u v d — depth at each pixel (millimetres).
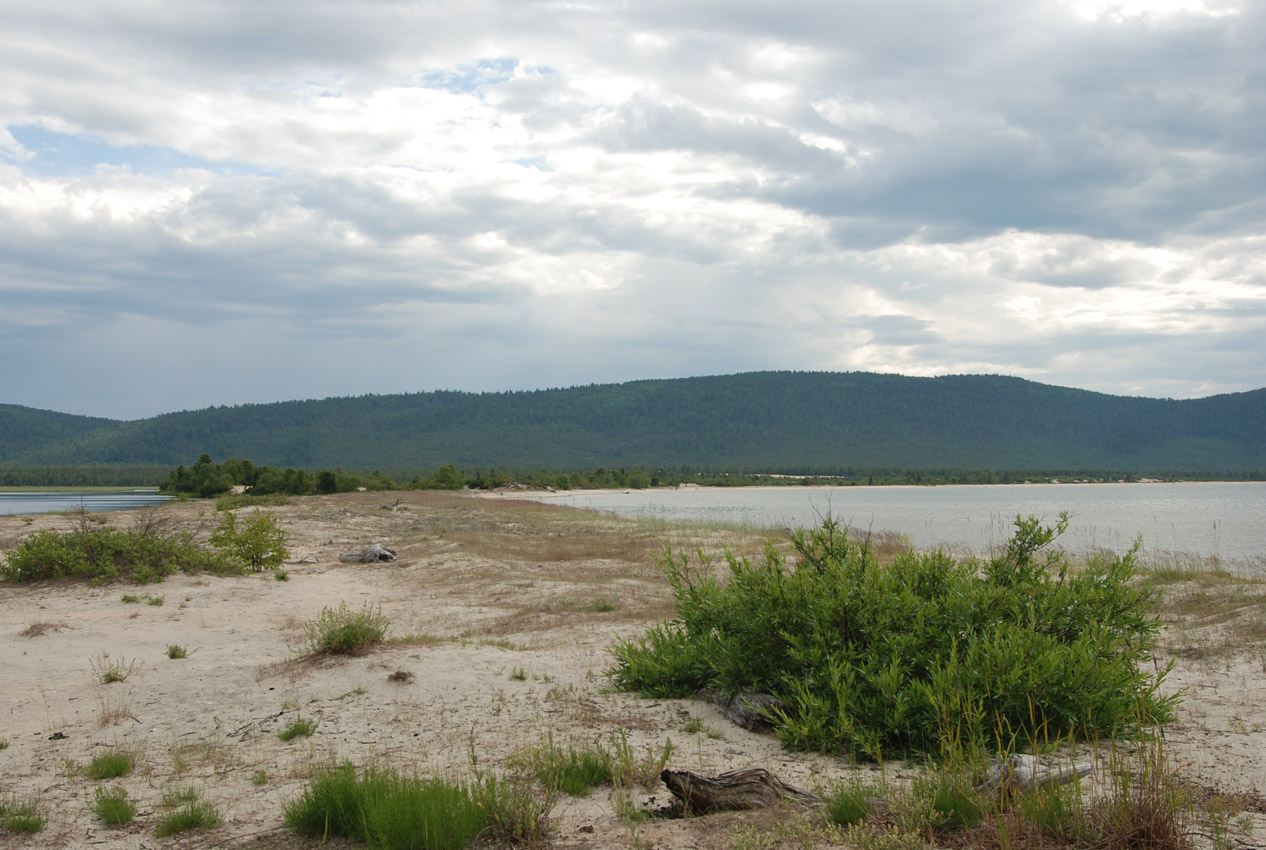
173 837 4676
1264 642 8867
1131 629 7133
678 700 7617
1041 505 74375
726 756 5941
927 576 7527
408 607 14000
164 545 17141
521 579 16797
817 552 7867
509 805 4633
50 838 4684
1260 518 50344
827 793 4969
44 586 15289
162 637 11227
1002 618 6855
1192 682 7641
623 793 5188
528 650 9875
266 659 9727
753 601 7203
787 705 6551
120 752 6438
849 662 6406
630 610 12695
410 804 4504
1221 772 5176
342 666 8875
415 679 8289
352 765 5426
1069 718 5816
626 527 31641
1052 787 4309
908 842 4047
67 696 8242
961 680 5996
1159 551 22203
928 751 5820
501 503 54312
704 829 4477
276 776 5816
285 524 31188
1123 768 4746
